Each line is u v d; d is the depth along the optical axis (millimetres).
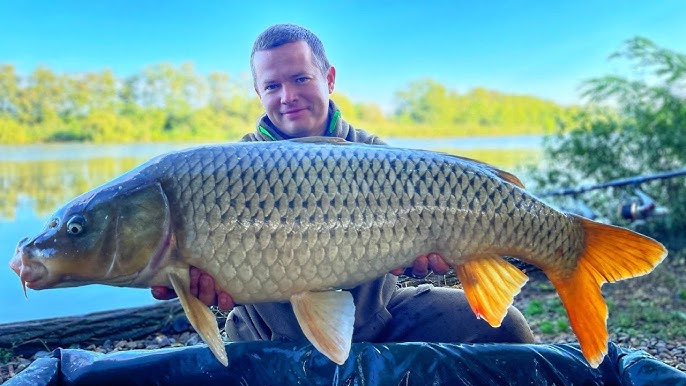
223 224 728
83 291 2025
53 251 726
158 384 809
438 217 771
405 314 995
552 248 802
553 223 800
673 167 2781
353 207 749
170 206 730
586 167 2836
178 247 733
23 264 731
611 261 792
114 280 747
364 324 956
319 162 752
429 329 979
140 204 727
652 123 2859
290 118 1003
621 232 786
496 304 799
